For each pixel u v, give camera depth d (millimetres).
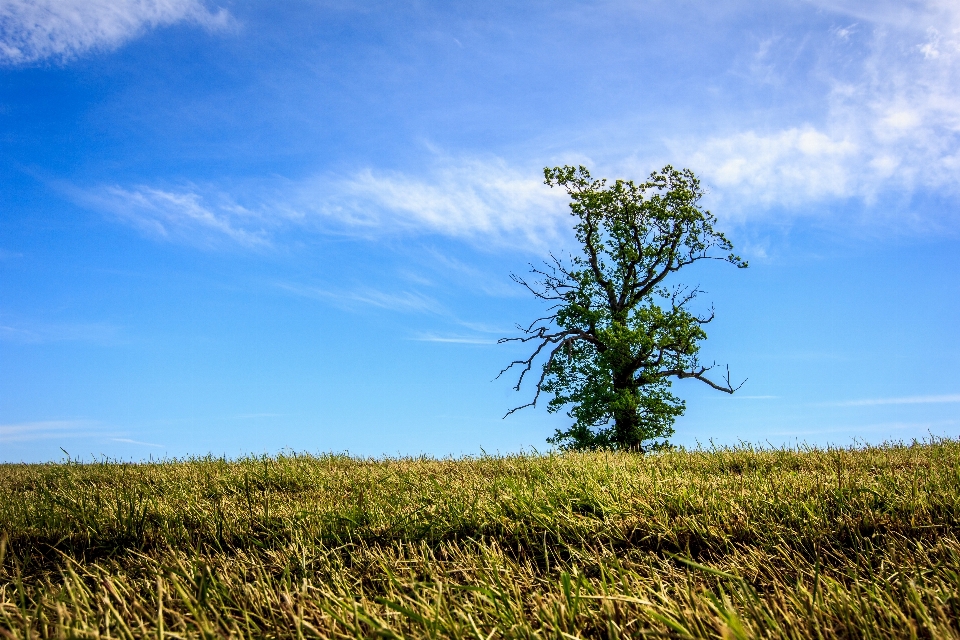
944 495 4527
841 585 3148
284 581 3557
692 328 19766
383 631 2691
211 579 3453
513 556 4355
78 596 3328
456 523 4918
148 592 3674
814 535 4125
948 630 2545
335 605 3211
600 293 21156
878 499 4672
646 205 20516
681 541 4336
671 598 3221
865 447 8789
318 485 7379
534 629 2928
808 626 2730
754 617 2779
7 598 3656
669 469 7340
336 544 4695
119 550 4891
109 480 8273
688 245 20656
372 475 7836
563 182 21031
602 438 19328
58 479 8367
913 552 3727
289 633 2980
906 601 2891
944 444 8453
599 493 5430
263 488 7418
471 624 2791
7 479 8945
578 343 20188
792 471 6520
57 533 5215
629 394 19109
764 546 4027
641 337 18938
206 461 9969
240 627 3029
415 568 3963
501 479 6637
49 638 2793
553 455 9195
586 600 3182
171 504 6141
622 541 4477
